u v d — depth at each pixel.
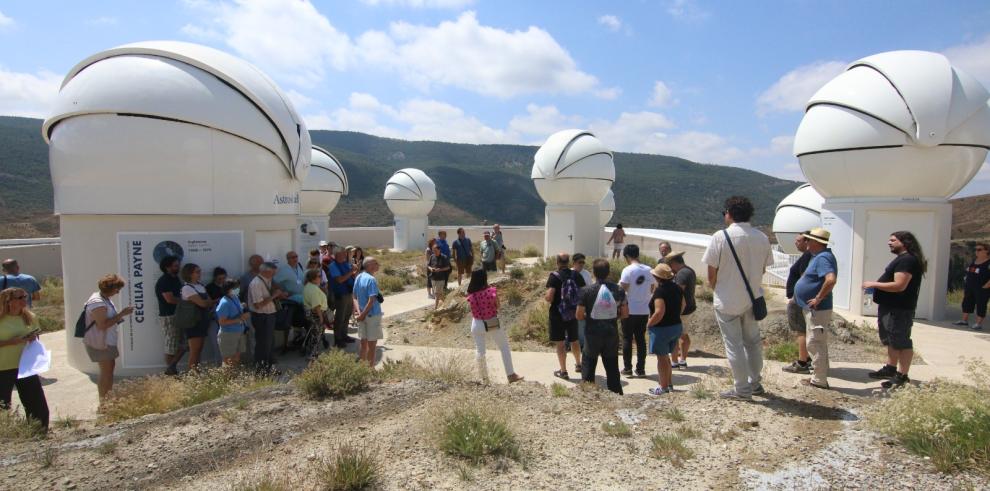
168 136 7.51
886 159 10.39
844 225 11.34
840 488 3.42
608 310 5.88
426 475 3.64
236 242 8.22
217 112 7.73
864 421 4.48
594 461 3.87
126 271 7.70
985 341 8.66
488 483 3.53
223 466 3.93
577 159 17.30
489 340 9.55
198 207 7.82
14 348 5.27
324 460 3.87
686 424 4.56
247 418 4.86
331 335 10.04
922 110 9.94
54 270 17.70
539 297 11.00
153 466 3.94
